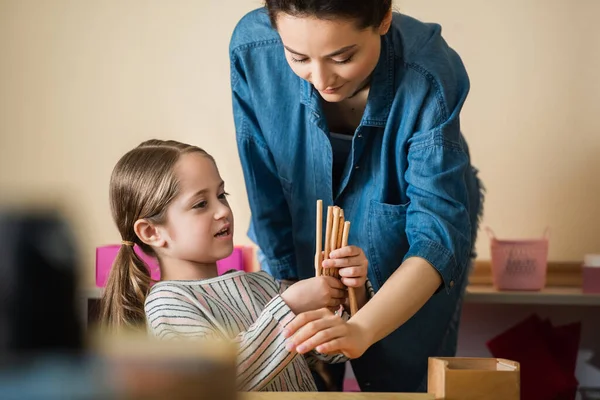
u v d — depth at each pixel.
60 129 3.04
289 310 1.59
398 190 1.94
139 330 1.84
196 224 1.83
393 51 1.82
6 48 3.05
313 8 1.51
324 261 1.69
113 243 3.02
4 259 0.59
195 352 0.69
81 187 3.03
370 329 1.49
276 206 2.12
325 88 1.65
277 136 2.00
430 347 2.09
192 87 2.99
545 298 2.58
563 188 2.90
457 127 1.81
